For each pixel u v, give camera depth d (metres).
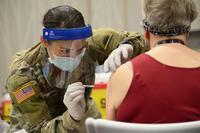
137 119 1.90
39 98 2.68
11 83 2.66
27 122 2.61
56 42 2.50
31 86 2.64
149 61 1.93
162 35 2.00
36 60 2.72
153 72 1.90
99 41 2.93
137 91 1.89
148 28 2.02
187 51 2.00
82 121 2.40
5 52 5.71
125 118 1.92
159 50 1.97
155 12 1.96
